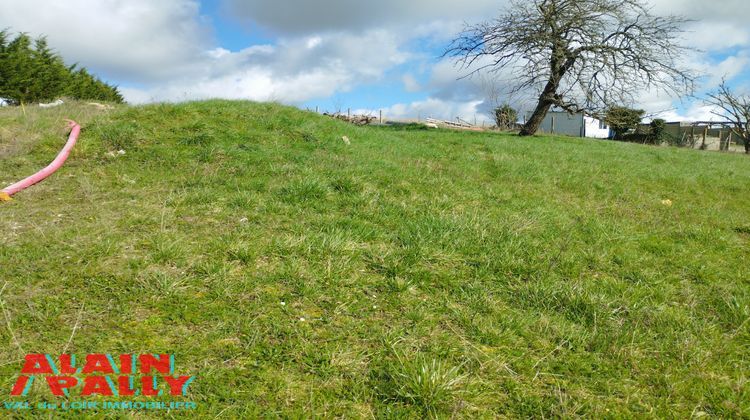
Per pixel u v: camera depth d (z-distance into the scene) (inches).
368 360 103.3
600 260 173.0
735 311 136.6
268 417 84.7
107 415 82.2
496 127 1184.8
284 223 177.8
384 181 252.2
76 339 100.6
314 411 87.3
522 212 228.4
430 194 242.8
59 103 479.8
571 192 295.6
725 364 112.7
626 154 546.6
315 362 100.4
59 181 219.0
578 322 127.6
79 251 136.7
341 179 232.2
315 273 137.0
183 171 240.4
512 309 132.2
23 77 863.1
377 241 170.7
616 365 109.0
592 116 817.5
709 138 1216.8
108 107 450.6
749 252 205.3
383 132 470.0
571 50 771.4
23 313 107.3
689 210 279.0
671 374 106.9
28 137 276.4
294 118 355.9
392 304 127.7
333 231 169.8
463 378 99.0
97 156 257.0
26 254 134.3
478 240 177.3
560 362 108.7
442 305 130.3
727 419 94.0
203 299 119.7
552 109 923.4
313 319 116.3
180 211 181.9
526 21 764.6
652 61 743.7
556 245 185.9
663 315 133.3
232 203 193.5
